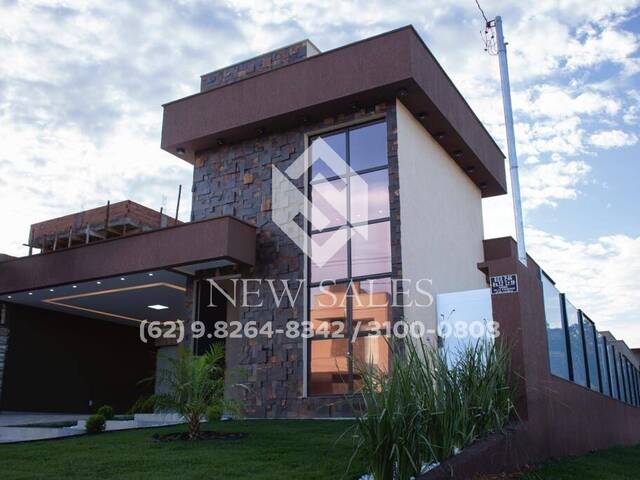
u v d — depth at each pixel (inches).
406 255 406.6
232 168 489.7
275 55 499.2
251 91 470.3
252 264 449.4
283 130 472.4
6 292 549.3
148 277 489.1
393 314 394.3
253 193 474.3
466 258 534.0
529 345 278.8
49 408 634.2
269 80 463.2
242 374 378.0
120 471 214.5
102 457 243.4
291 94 450.0
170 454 243.8
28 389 615.8
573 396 363.3
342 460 222.8
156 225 632.4
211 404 297.6
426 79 428.5
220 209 486.6
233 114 474.9
